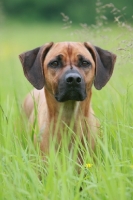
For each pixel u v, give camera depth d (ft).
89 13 185.37
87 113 34.58
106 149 29.78
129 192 28.12
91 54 35.35
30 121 38.52
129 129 34.65
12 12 207.00
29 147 33.14
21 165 29.55
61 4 202.59
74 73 32.81
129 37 40.14
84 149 32.48
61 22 196.34
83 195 28.63
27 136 35.60
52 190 27.68
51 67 34.17
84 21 185.16
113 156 31.50
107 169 28.43
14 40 124.26
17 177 29.07
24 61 36.06
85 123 34.40
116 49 38.96
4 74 70.23
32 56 35.96
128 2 176.24
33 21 203.21
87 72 34.17
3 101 49.21
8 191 28.04
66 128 34.22
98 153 32.68
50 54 34.65
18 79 62.08
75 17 188.34
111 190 26.61
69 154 31.65
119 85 46.19
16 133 36.86
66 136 34.14
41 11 205.77
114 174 28.04
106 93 44.06
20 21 200.64
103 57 35.81
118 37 41.11
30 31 158.61
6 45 115.03
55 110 34.22
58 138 34.17
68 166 29.50
